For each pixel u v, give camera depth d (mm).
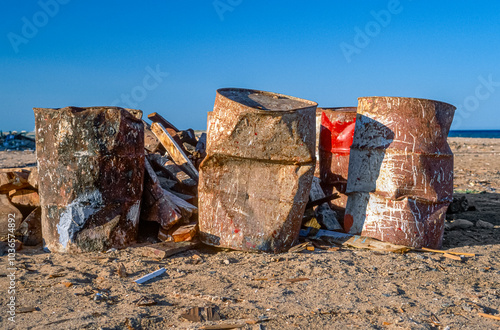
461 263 3113
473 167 9125
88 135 3100
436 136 3355
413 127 3330
